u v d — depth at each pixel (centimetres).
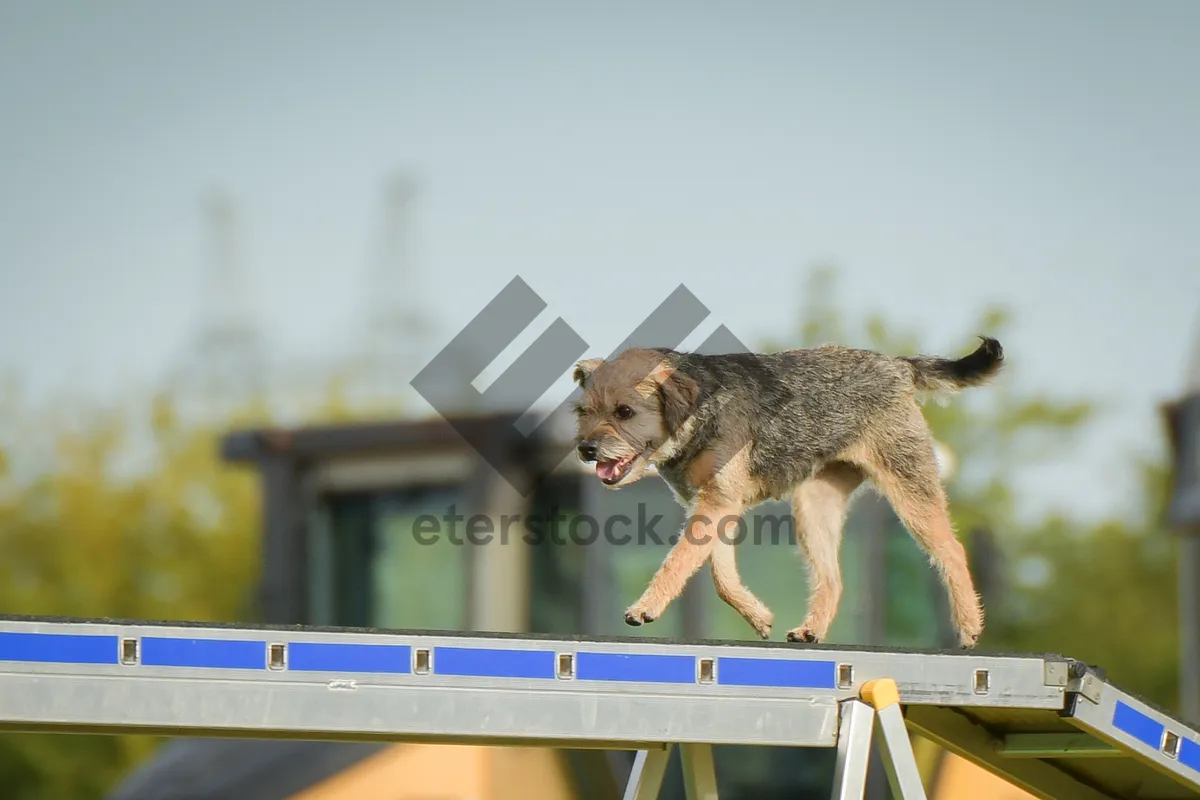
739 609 802
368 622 1234
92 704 567
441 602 1223
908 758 629
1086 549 3434
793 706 634
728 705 626
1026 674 661
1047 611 3356
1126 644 3306
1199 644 2239
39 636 566
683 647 623
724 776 1185
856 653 645
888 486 834
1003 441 3575
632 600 1167
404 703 591
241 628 582
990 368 854
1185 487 2233
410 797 1146
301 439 1265
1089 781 795
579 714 608
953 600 823
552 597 1180
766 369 834
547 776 1153
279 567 1252
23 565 3020
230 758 1255
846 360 840
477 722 597
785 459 822
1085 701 662
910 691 648
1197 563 2252
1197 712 2225
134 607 2916
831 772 1191
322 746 1194
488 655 602
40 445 3178
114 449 3162
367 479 1233
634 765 738
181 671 575
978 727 775
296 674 584
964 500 3288
